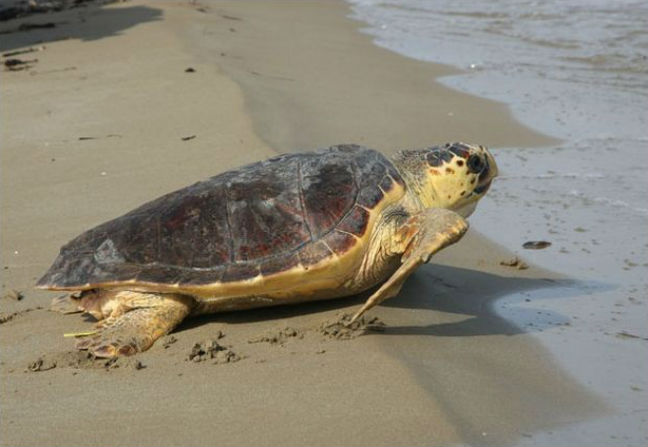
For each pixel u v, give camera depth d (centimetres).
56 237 308
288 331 251
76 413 225
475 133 406
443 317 261
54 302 270
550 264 292
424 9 826
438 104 463
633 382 237
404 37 686
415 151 275
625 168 359
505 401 229
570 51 584
